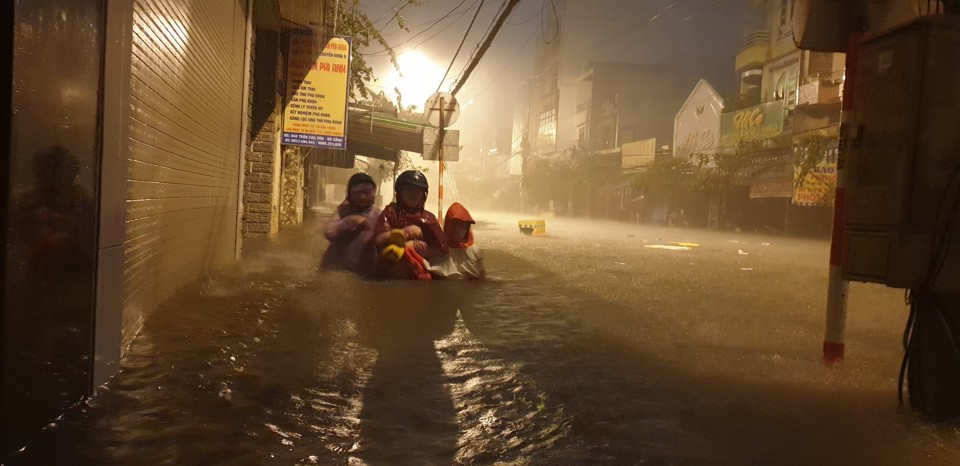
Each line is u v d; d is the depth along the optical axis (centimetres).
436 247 873
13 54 230
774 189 2575
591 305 674
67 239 282
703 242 2205
